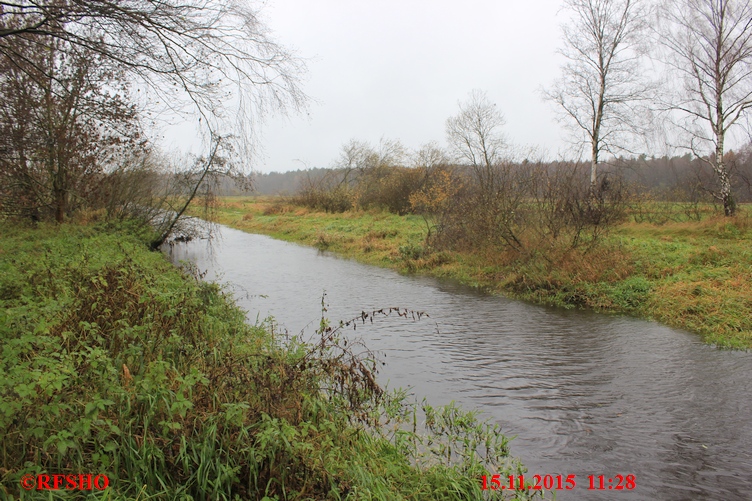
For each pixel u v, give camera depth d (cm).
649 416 573
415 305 1155
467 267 1584
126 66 724
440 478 414
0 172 1254
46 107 1110
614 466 467
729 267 1179
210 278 1466
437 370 723
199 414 394
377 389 529
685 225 1909
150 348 507
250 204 5859
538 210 1477
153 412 367
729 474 452
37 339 388
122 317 546
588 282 1218
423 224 2564
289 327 934
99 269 688
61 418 340
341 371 525
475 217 1591
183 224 1988
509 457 480
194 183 1803
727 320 920
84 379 402
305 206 4219
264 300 1193
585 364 750
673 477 448
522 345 845
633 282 1159
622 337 891
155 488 337
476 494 400
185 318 604
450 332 926
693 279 1138
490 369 729
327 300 1198
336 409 512
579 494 419
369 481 380
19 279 690
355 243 2267
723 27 1966
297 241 2708
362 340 867
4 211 1546
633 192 2092
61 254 963
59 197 1627
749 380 677
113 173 1748
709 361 757
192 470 351
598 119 2552
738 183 2378
